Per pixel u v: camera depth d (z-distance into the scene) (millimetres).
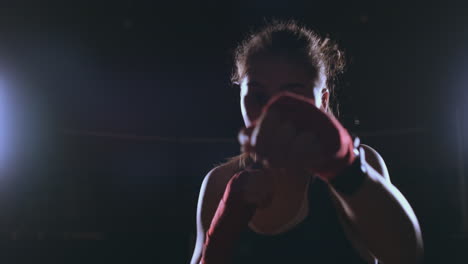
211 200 1252
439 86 7426
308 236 1051
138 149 7168
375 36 7508
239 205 901
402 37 7434
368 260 1025
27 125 7352
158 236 6914
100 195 6992
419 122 7555
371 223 812
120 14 7570
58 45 7703
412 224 825
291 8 7516
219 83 8242
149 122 8406
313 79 1039
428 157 6699
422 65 7500
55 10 7398
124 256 6707
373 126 7773
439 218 6477
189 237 6977
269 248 1065
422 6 7094
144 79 8250
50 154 7129
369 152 1195
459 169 6680
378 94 7766
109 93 8211
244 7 7578
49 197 6945
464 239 6125
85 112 8125
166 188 7129
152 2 7504
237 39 7844
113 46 7906
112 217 6941
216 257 919
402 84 7660
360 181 760
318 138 631
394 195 818
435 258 6137
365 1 7273
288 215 1066
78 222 6852
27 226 6781
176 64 8180
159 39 7918
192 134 8469
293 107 647
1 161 7027
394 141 6707
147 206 7027
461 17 7012
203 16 7703
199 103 8359
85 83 8031
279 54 1007
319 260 1030
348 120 4352
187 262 6859
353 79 7645
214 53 8039
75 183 7008
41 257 6496
